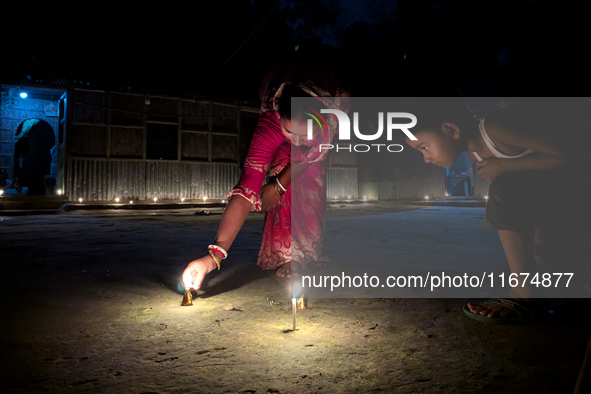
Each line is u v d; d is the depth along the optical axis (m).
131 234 7.08
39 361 1.94
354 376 1.79
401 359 1.96
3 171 15.86
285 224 3.92
